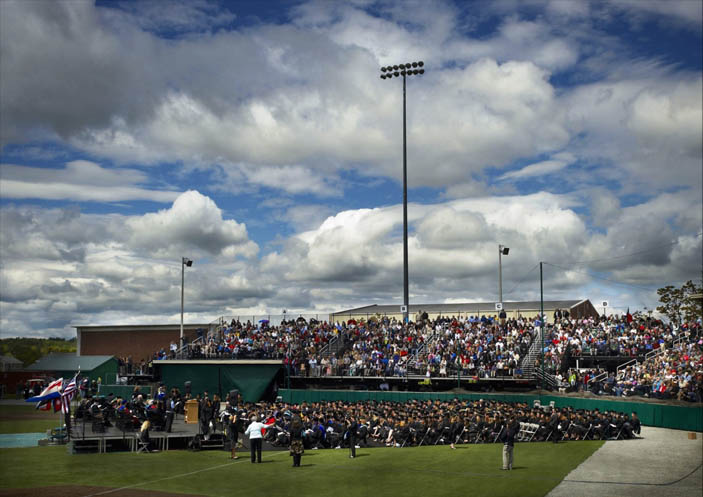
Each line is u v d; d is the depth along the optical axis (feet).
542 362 184.34
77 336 297.53
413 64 235.81
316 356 217.15
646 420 150.92
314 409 145.48
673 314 281.13
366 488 85.46
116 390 223.51
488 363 191.52
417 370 198.80
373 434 130.82
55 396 122.93
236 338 237.45
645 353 189.37
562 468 98.12
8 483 88.12
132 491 83.51
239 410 138.41
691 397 145.48
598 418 130.72
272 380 214.28
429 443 123.75
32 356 387.14
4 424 164.25
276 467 100.58
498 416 128.36
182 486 86.69
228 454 113.91
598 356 193.26
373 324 233.35
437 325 221.66
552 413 128.98
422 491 83.56
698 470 96.53
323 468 99.45
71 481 89.66
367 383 205.05
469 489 84.53
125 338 293.64
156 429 129.49
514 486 86.07
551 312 265.13
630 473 94.32
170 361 225.97
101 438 116.98
